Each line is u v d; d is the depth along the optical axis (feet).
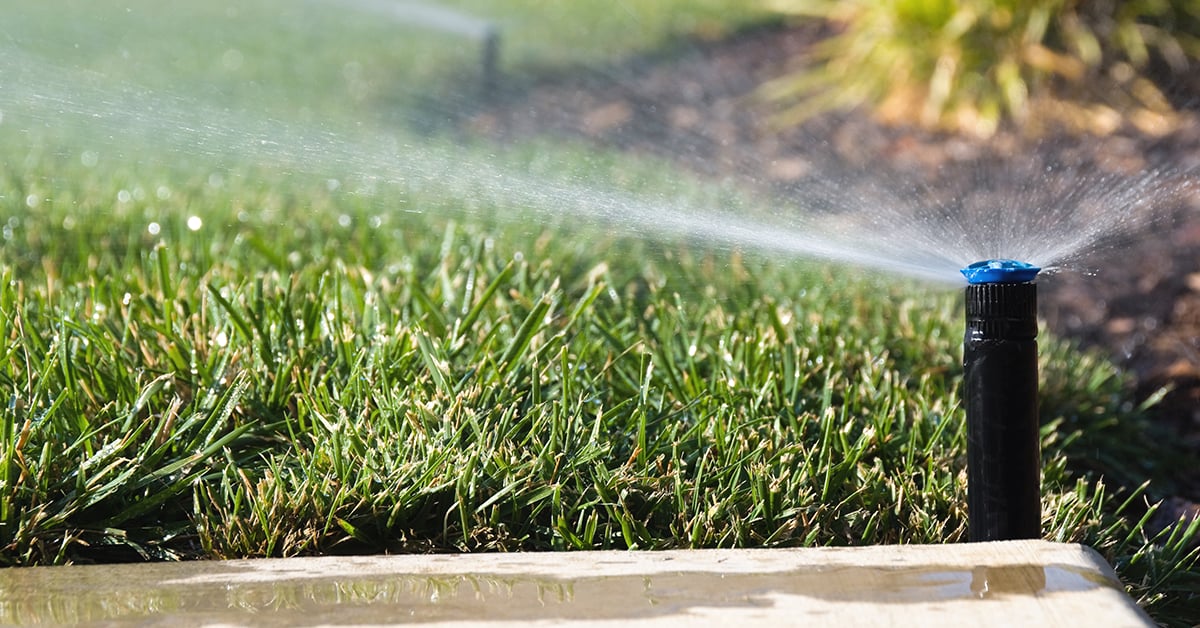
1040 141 19.47
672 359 9.84
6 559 7.42
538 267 12.43
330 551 7.70
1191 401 11.66
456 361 9.72
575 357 9.84
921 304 12.27
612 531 7.98
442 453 8.00
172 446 8.21
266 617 6.17
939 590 6.38
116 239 13.29
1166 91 20.67
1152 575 8.11
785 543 7.91
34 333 9.11
